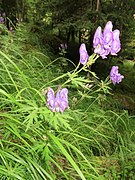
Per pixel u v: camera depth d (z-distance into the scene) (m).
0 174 0.28
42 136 0.34
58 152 0.38
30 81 0.51
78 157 0.38
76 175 0.37
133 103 1.29
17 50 0.67
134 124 0.79
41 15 1.61
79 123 0.46
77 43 1.80
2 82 0.43
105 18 1.27
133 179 0.45
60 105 0.26
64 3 1.42
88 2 1.39
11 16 1.64
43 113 0.27
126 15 1.34
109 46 0.30
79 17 1.31
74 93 0.71
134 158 0.52
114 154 0.51
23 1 1.74
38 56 0.84
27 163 0.30
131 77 1.82
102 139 0.53
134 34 1.56
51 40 1.53
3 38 0.67
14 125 0.30
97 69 1.51
